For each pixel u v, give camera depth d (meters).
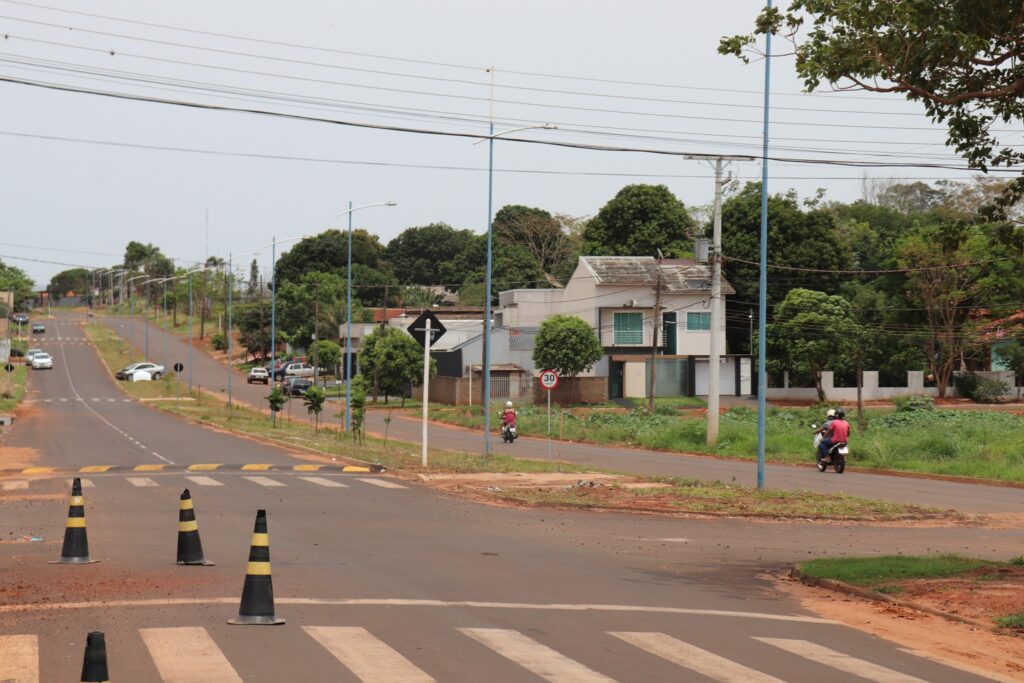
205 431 54.81
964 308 80.06
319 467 34.53
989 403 76.75
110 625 10.82
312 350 106.56
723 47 16.73
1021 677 10.12
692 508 24.69
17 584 13.29
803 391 79.38
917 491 31.05
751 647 10.76
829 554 18.61
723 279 81.94
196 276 170.25
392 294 133.00
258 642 10.10
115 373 111.00
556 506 25.00
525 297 86.38
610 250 98.00
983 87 15.82
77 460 37.19
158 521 20.52
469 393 80.25
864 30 15.59
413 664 9.37
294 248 141.50
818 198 98.00
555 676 9.11
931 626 12.58
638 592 14.03
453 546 17.91
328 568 15.08
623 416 62.03
